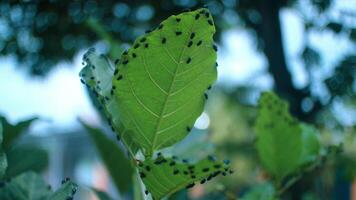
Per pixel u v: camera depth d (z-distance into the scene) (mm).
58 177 6922
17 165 812
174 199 846
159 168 555
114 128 594
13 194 661
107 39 929
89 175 6750
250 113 3635
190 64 562
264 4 2975
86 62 611
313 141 881
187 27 547
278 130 860
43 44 3623
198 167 547
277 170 872
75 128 6785
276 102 852
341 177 2498
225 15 3385
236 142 3561
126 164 867
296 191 2252
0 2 3342
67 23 3451
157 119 585
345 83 2807
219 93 4090
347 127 2912
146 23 3488
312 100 2857
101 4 3377
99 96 599
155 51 556
